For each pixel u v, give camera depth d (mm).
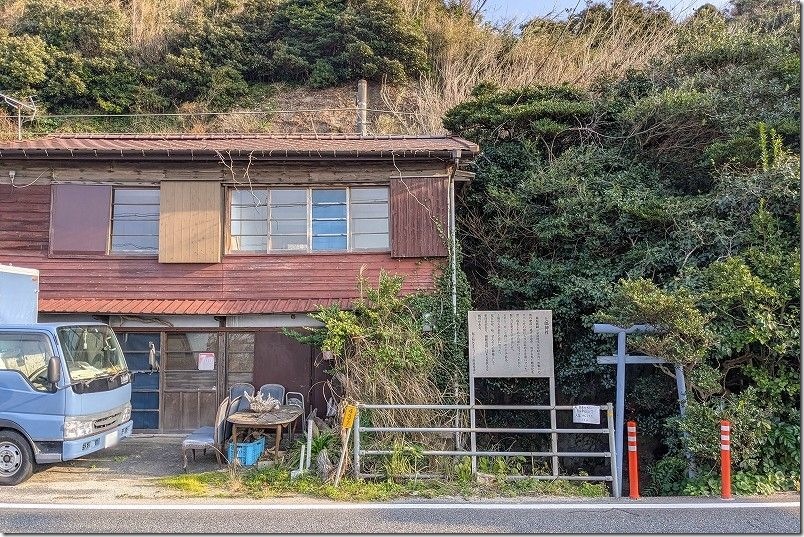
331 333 9461
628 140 13672
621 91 15648
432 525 6246
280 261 11492
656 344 8141
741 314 8672
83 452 8102
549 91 15969
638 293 8094
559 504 7078
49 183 11547
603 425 10898
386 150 11125
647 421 10320
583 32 23391
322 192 11773
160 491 7672
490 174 13609
